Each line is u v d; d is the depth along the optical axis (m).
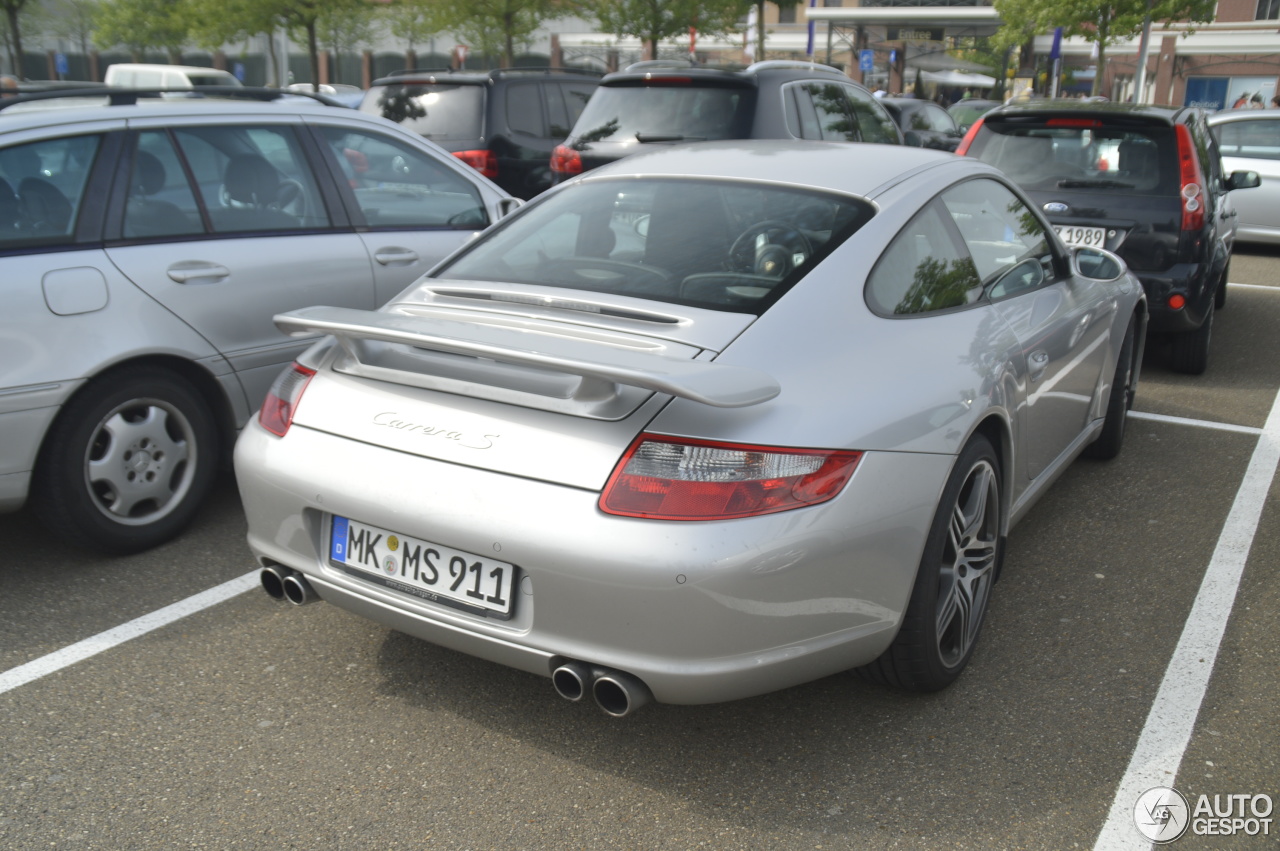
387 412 2.46
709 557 2.11
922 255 2.91
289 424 2.60
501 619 2.31
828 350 2.46
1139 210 5.96
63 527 3.53
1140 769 2.54
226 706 2.80
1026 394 3.17
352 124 4.54
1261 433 5.26
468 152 8.75
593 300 2.60
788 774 2.53
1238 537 3.96
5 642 3.14
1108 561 3.74
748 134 7.34
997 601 3.43
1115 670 3.00
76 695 2.85
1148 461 4.82
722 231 2.81
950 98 35.12
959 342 2.82
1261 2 38.59
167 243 3.75
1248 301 8.84
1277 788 2.47
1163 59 40.06
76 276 3.46
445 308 2.75
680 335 2.41
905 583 2.46
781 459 2.20
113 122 3.74
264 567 2.71
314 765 2.55
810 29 27.45
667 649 2.16
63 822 2.34
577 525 2.16
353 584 2.51
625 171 3.27
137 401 3.63
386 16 23.09
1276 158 11.29
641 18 21.58
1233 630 3.24
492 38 21.23
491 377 2.40
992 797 2.44
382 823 2.34
